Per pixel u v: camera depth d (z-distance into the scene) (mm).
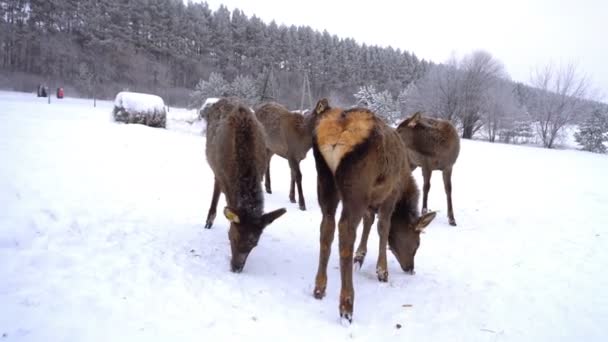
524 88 53875
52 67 50688
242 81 36562
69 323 2879
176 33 61375
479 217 7652
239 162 4438
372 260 5051
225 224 5805
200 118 18734
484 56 43375
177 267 4094
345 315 3340
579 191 10812
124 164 8500
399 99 53562
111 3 56656
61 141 9883
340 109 3631
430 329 3357
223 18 65188
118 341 2732
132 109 16297
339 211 7375
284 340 2986
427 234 6375
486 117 44219
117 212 5598
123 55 55062
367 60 66938
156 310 3211
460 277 4613
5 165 6914
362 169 3355
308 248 5223
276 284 4023
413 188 4645
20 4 53531
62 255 3992
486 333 3359
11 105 21922
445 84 44188
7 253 3893
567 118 42438
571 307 3957
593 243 6172
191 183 7914
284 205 7480
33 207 5125
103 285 3508
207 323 3102
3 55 50125
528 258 5391
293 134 7422
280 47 63125
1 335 2652
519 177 12922
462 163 15641
